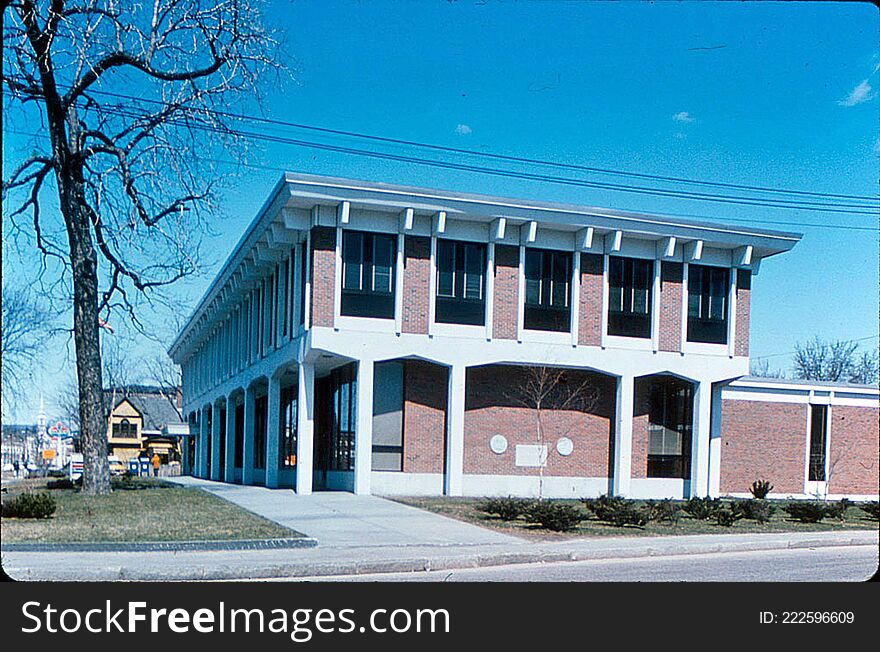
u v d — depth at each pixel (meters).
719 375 29.81
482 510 20.28
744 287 30.45
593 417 29.05
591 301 28.31
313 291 25.17
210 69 21.67
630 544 16.09
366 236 25.92
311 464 25.89
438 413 27.11
